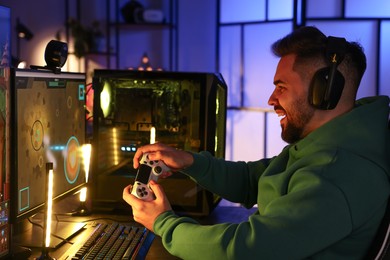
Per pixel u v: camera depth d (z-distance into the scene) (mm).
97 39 5719
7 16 1771
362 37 3994
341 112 1077
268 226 916
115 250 1261
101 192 1759
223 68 5094
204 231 980
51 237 1393
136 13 5773
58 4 5863
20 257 1233
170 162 1305
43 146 1367
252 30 4727
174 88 1739
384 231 972
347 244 973
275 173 1160
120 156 1764
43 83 1357
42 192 1366
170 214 1071
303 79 1061
